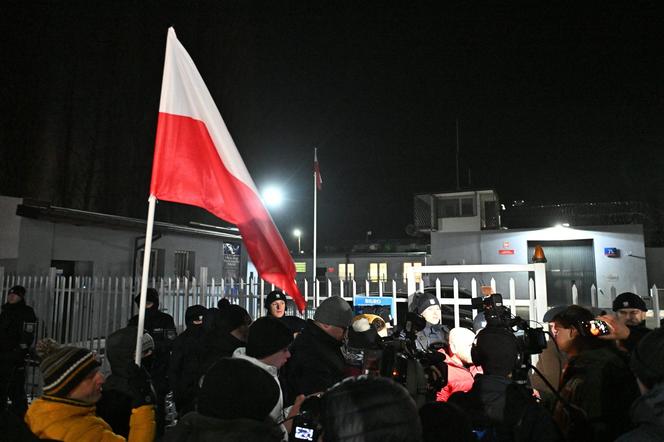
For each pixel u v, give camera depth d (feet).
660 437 5.17
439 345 10.60
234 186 12.80
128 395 9.45
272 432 5.98
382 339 10.67
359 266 91.86
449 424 5.27
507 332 8.41
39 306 30.14
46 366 7.32
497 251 69.05
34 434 7.13
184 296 28.37
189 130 12.55
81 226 43.75
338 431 4.35
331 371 10.31
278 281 13.01
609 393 8.06
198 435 5.83
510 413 7.06
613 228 65.21
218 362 6.28
